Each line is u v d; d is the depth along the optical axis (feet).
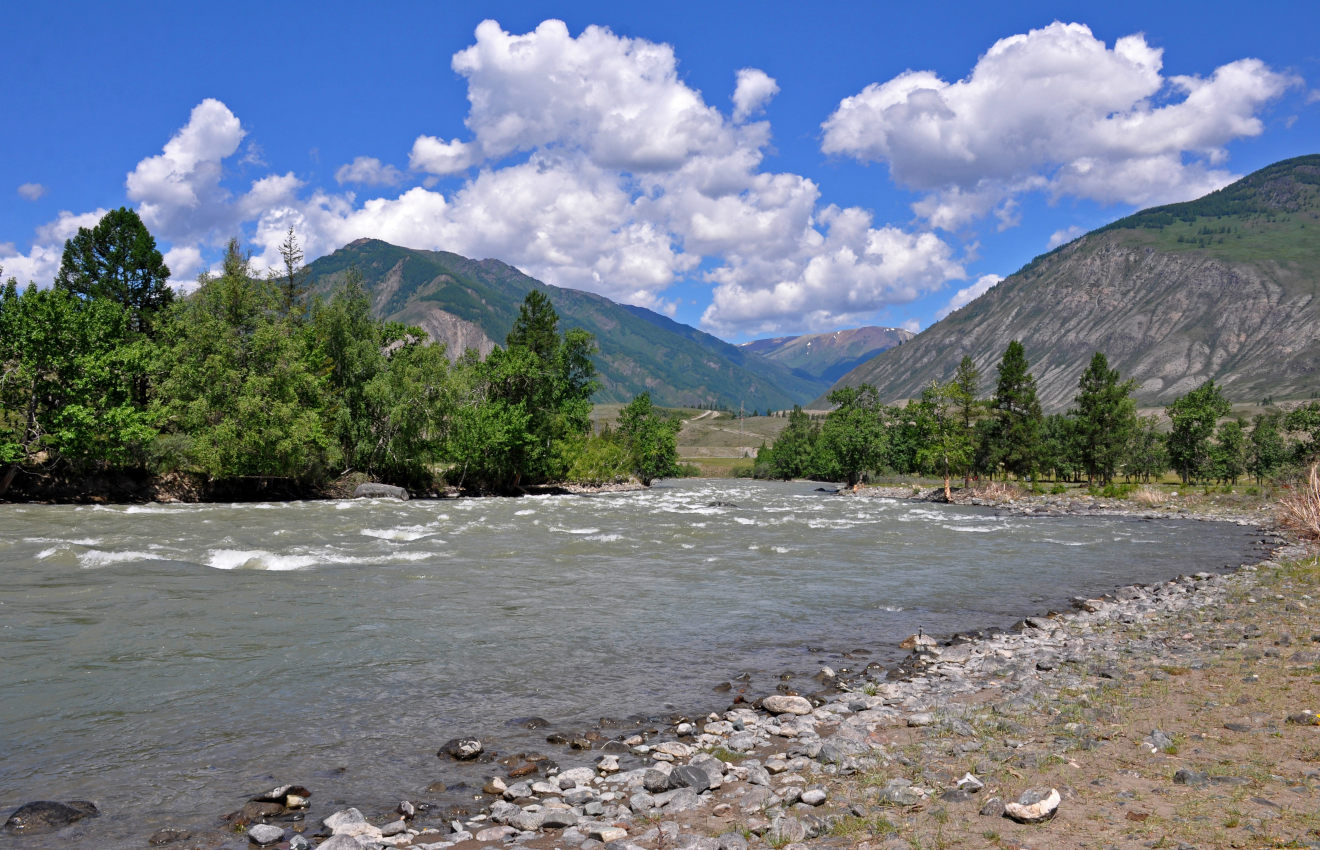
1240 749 26.68
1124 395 364.17
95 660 40.63
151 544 86.17
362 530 111.75
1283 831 19.27
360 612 54.60
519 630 51.39
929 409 275.59
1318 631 48.70
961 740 29.96
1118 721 31.27
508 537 106.63
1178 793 22.63
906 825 21.17
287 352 193.06
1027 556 102.42
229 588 61.11
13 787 25.63
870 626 56.75
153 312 229.86
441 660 43.55
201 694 36.14
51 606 52.11
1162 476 426.10
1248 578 79.82
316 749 30.04
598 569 78.95
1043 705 34.68
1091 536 133.80
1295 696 33.50
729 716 35.06
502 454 248.52
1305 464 223.92
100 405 157.58
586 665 43.86
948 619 60.18
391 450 225.56
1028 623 57.36
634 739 31.78
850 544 108.58
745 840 20.89
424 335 272.31
